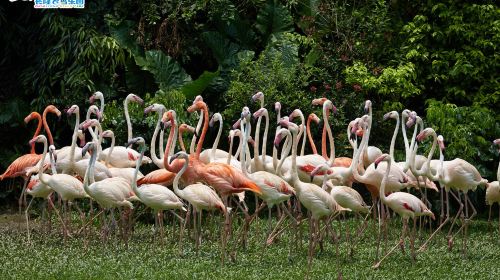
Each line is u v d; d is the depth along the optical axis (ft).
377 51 56.29
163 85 55.21
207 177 36.09
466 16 56.44
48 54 55.47
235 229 43.88
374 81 52.65
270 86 52.90
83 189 38.29
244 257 35.73
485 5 55.72
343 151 52.85
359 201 35.68
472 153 49.11
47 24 56.18
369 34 56.34
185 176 39.60
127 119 45.55
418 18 55.57
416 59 55.83
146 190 35.68
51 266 32.94
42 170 38.60
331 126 53.26
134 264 33.47
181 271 32.07
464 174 39.93
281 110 53.57
